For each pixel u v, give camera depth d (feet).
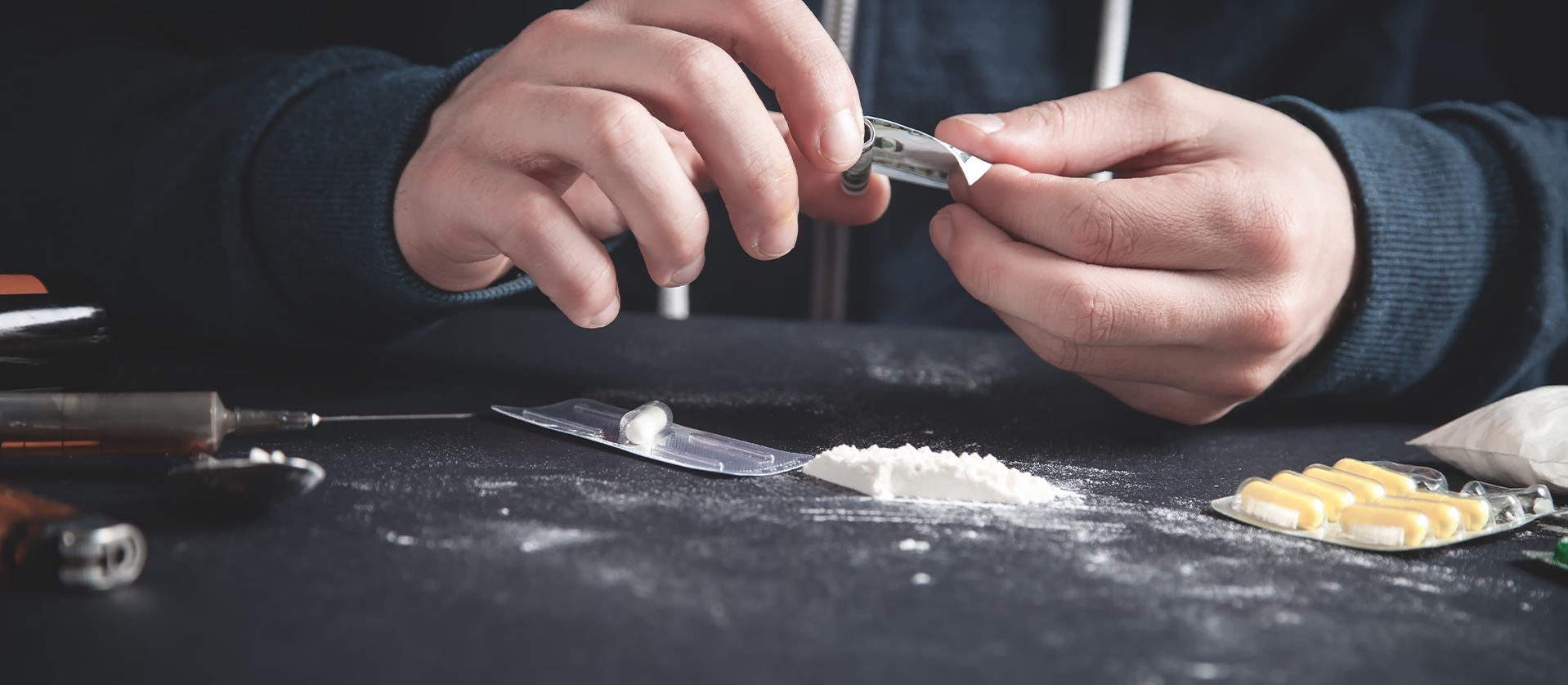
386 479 1.92
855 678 1.60
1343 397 2.33
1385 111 2.39
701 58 2.02
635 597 1.69
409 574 1.71
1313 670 1.64
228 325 2.43
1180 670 1.63
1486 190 2.27
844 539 1.81
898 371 2.52
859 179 2.23
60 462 1.95
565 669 1.60
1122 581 1.75
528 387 2.32
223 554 1.73
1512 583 1.79
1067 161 2.15
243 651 1.61
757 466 2.00
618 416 2.17
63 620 1.63
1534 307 2.23
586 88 2.03
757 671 1.60
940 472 1.94
